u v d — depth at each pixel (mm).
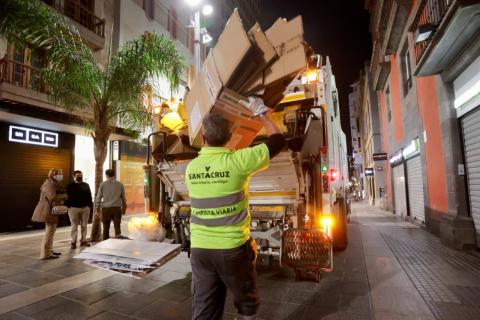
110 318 3340
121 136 12383
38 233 9422
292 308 3529
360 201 33281
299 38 2283
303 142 4359
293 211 4469
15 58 9500
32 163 10289
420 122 9422
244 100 2504
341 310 3457
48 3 10438
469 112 6395
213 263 2080
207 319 2123
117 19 13336
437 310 3424
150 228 4594
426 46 6453
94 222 7859
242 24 2320
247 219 2176
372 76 20562
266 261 4445
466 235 6324
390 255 6039
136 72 7953
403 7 9859
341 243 6516
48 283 4508
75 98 7863
